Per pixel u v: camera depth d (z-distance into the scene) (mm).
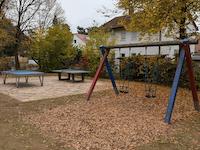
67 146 5211
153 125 6602
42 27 30156
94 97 10617
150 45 8219
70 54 25641
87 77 21156
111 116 7410
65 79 18609
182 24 12633
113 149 5047
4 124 6770
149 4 12195
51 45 24875
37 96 11172
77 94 11633
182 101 9859
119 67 19266
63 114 7676
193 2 12000
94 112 7883
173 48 24312
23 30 28703
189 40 7012
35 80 18312
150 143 5395
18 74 13836
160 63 15398
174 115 7652
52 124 6703
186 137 5816
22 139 5613
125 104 9094
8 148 5090
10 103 9625
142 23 13156
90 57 21766
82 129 6254
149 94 9406
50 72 25875
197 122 7051
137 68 17531
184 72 13484
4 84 15695
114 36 29562
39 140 5559
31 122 6949
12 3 26797
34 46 25984
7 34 25000
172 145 5309
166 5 11688
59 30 24953
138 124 6648
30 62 36062
